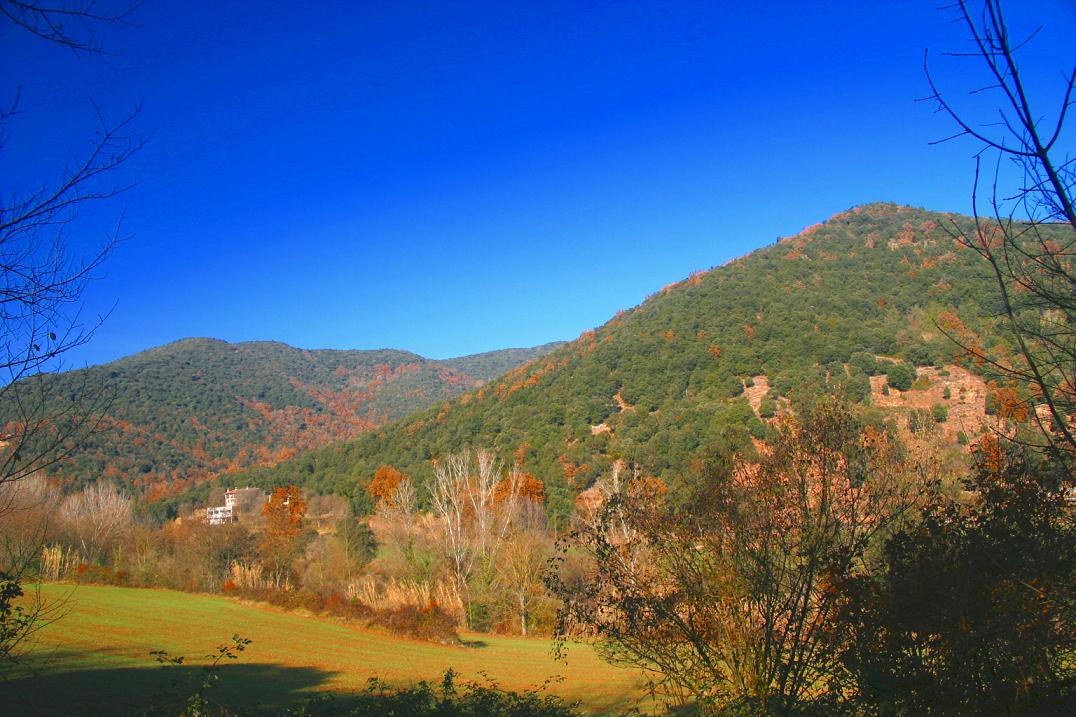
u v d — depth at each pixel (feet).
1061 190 12.55
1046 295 14.44
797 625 28.07
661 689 36.22
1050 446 17.51
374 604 134.31
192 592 155.53
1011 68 12.32
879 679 23.70
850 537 27.81
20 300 18.79
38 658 70.95
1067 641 21.72
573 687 72.49
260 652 92.68
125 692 55.88
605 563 33.24
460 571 143.84
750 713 27.09
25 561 35.37
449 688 48.34
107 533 155.94
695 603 31.07
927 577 23.82
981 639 22.59
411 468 227.81
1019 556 22.62
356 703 46.68
